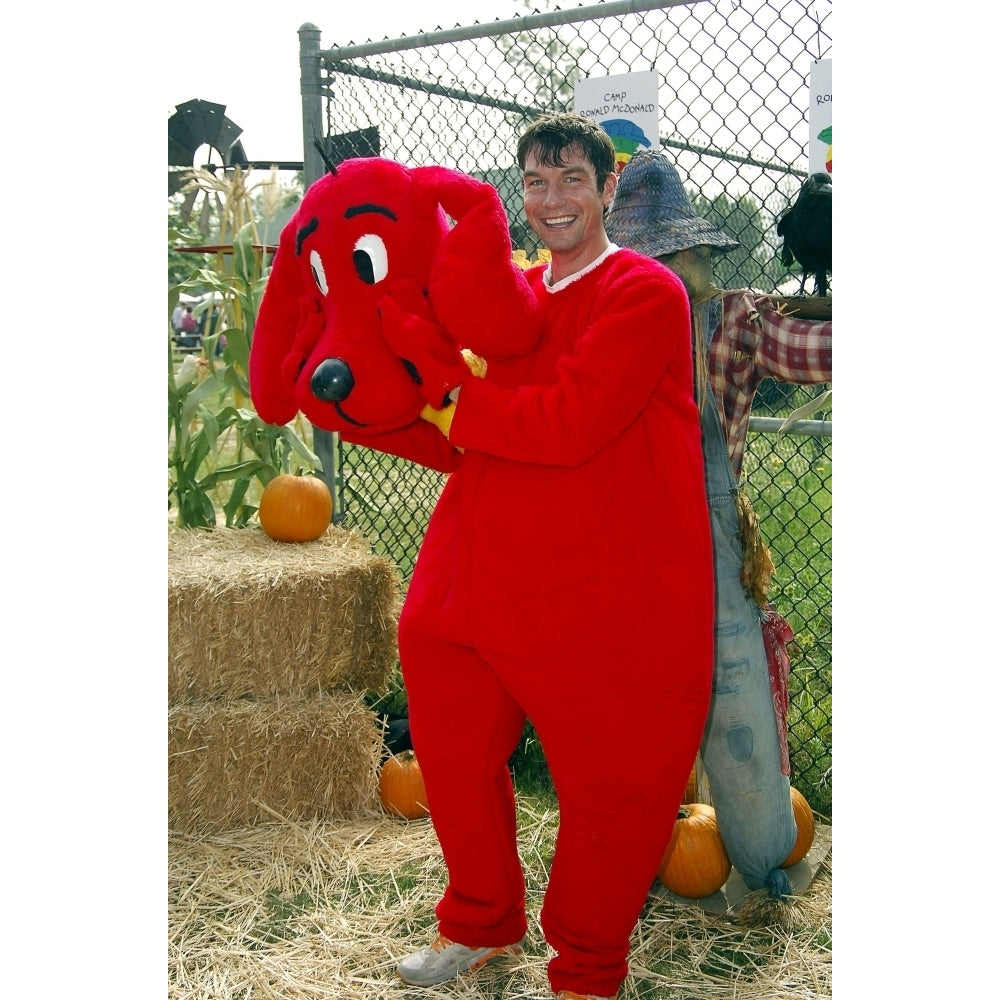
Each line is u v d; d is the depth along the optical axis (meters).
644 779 2.03
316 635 3.18
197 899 2.74
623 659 1.99
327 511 3.54
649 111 2.78
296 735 3.11
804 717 3.33
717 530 2.47
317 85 3.76
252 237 3.95
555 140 1.96
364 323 1.99
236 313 3.95
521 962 2.44
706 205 3.73
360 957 2.49
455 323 1.95
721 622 2.47
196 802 3.06
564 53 3.96
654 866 2.11
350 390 1.96
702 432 2.46
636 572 1.99
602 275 2.02
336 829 3.12
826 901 2.65
